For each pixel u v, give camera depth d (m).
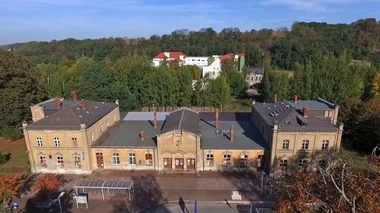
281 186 22.16
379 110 50.84
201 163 44.69
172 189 39.81
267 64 121.12
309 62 85.69
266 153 43.81
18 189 36.41
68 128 42.19
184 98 86.75
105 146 44.41
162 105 86.75
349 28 165.12
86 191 39.34
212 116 67.94
